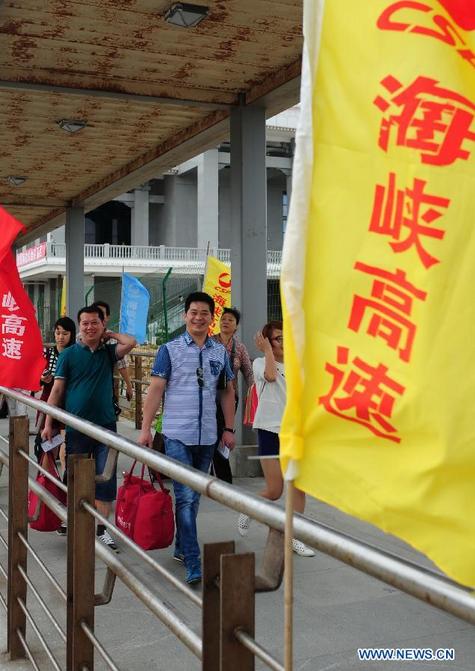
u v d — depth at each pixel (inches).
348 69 60.1
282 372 197.6
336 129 60.1
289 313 59.7
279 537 73.6
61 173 478.0
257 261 307.6
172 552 203.5
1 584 174.4
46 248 1219.2
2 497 263.3
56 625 122.2
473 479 53.1
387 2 59.1
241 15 241.4
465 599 47.8
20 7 234.5
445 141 56.4
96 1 230.8
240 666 72.4
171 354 188.1
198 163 1643.7
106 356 213.3
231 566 71.8
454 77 57.3
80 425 124.7
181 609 160.7
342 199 59.5
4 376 196.4
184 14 230.4
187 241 1771.7
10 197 551.5
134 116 353.1
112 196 524.4
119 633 151.3
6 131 383.2
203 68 285.1
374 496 55.6
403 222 57.1
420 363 54.4
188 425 186.1
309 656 137.3
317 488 58.4
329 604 162.7
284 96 296.5
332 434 58.2
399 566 52.9
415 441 54.6
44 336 1126.4
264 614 157.9
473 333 54.5
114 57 276.7
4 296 195.8
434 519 53.0
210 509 247.9
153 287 609.0
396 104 58.1
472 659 135.0
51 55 274.4
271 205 1792.6
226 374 197.8
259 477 294.7
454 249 55.2
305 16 60.9
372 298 57.7
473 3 57.5
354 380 57.4
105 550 112.9
